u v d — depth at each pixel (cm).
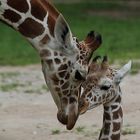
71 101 1048
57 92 1048
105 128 1058
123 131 1303
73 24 3641
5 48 2823
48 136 1296
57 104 1057
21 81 2011
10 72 2206
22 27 1045
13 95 1762
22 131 1338
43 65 1052
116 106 1055
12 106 1602
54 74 1039
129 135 1283
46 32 1037
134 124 1377
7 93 1794
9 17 1046
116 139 1054
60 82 1041
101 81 1036
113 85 1047
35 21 1039
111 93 1045
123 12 4209
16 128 1366
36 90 1836
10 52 2703
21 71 2230
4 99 1703
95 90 1038
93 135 1293
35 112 1527
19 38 3155
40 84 1947
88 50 1039
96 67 1045
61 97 1049
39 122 1420
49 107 1580
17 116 1486
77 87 1045
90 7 4369
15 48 2823
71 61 1034
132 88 1809
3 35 3266
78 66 1031
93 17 3956
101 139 1060
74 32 3281
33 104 1620
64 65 1035
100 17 3969
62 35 1020
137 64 2259
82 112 1034
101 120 1425
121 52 2623
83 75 1033
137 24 3712
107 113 1056
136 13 4184
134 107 1542
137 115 1464
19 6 1039
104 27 3547
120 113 1058
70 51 1028
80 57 1034
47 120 1438
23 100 1683
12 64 2403
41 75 2125
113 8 4356
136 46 2844
